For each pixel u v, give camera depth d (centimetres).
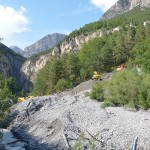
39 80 10050
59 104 5288
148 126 3278
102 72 9688
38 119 4544
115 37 11781
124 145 2905
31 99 5834
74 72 9031
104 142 3006
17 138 4066
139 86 4397
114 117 3762
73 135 3416
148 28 10944
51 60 10662
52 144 3409
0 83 3247
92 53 10094
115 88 4662
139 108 4262
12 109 5459
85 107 4459
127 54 10088
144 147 2808
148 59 5075
